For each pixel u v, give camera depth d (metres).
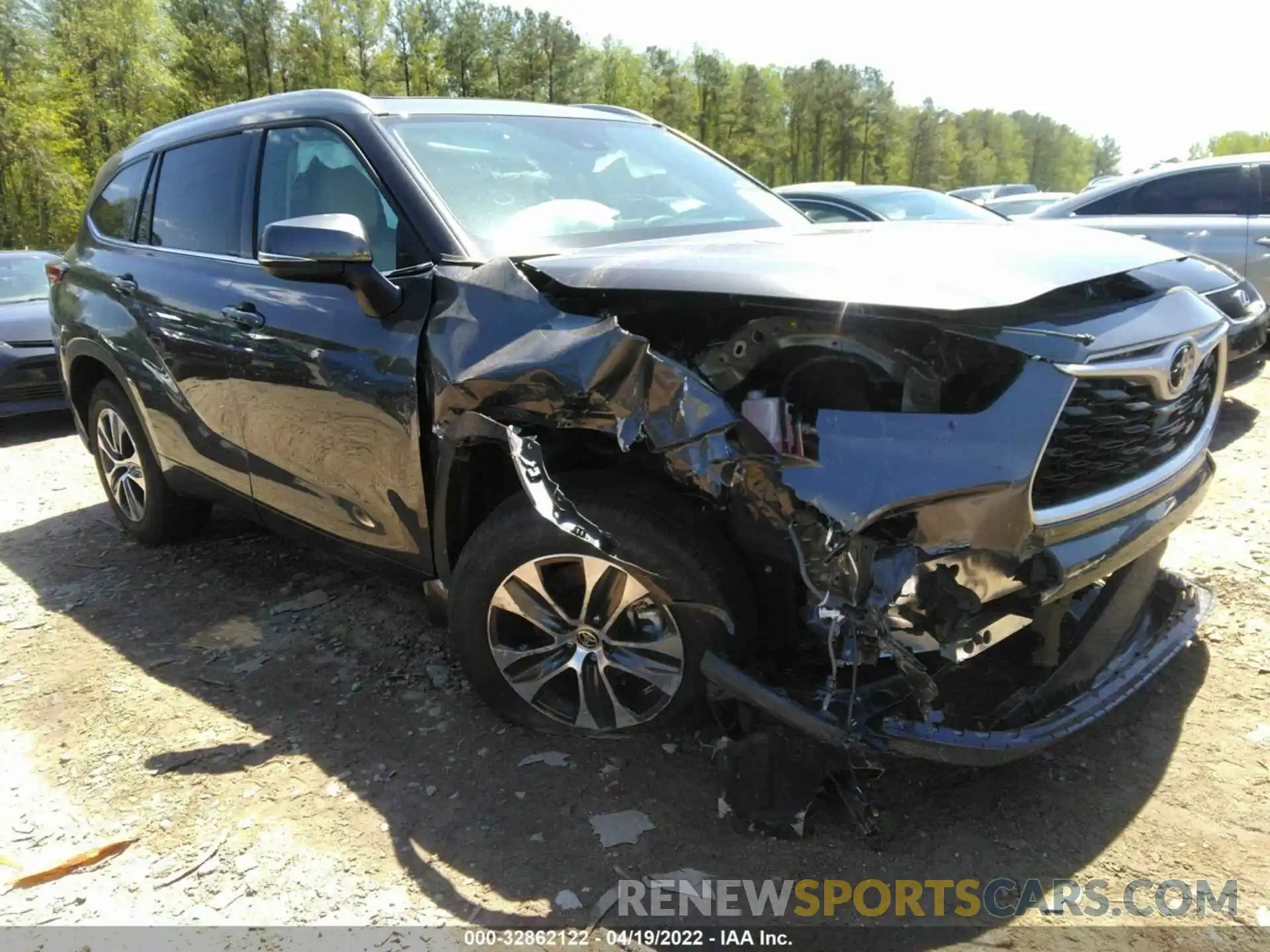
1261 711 2.67
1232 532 3.96
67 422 7.76
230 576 4.02
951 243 2.48
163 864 2.25
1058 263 2.34
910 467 1.95
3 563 4.33
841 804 2.28
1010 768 2.47
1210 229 7.14
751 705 2.22
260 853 2.27
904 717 2.06
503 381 2.27
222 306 3.30
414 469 2.63
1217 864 2.11
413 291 2.63
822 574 2.02
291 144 3.27
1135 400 2.23
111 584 4.00
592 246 2.82
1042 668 2.47
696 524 2.24
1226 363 2.77
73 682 3.14
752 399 2.11
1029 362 2.02
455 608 2.60
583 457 2.46
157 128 4.31
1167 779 2.41
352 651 3.28
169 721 2.88
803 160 69.38
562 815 2.35
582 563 2.40
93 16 33.56
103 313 4.02
